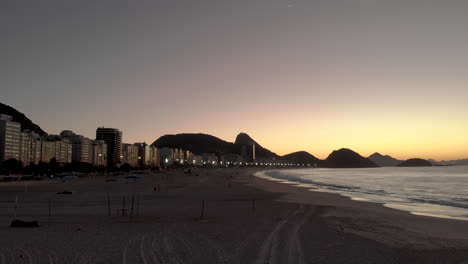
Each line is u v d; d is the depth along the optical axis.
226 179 140.88
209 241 20.36
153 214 33.28
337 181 133.50
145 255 16.83
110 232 22.72
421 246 20.67
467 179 154.62
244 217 31.31
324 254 18.06
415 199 58.34
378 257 17.86
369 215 34.91
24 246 18.30
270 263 16.05
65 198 52.03
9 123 195.25
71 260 15.73
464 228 27.84
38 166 169.88
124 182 111.12
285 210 37.50
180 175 189.00
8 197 53.75
